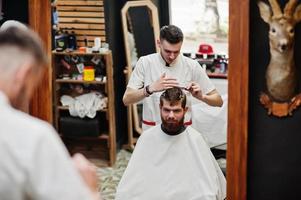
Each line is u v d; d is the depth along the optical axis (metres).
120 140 5.15
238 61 2.28
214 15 4.95
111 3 4.80
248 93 2.32
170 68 3.20
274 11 2.22
